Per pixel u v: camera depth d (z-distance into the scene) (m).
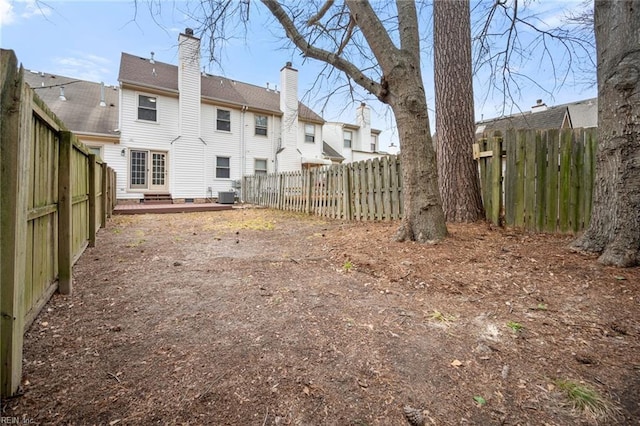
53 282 2.48
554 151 4.01
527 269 2.80
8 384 1.32
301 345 1.79
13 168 1.33
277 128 15.89
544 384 1.45
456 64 4.77
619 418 1.26
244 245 4.65
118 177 11.51
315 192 8.55
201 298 2.51
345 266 3.32
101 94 13.13
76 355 1.68
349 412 1.29
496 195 4.46
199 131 13.23
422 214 3.83
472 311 2.19
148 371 1.55
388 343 1.81
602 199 2.97
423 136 3.84
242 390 1.42
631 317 1.97
